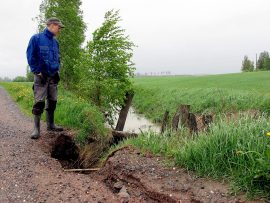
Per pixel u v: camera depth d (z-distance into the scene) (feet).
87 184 8.09
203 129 10.18
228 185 7.20
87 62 19.19
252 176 6.84
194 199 6.82
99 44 19.22
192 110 29.55
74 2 36.27
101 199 7.23
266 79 68.08
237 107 25.89
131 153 9.50
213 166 7.72
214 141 8.06
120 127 18.80
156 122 29.14
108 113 18.92
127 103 18.97
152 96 45.21
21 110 18.65
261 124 8.47
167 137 10.03
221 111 26.30
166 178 7.84
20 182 7.82
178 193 7.19
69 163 11.64
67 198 7.14
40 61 11.20
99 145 12.05
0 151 9.95
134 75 19.71
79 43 35.27
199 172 7.79
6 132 12.37
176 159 8.46
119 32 19.47
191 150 8.23
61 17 34.65
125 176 8.33
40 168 8.86
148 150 9.57
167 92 44.57
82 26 36.52
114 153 9.88
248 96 28.02
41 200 6.97
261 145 7.52
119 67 19.03
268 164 6.76
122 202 7.16
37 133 11.71
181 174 7.95
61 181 8.09
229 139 7.96
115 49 19.12
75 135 12.16
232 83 61.36
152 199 7.36
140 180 7.89
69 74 33.35
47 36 11.32
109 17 19.35
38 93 11.48
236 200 6.59
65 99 17.97
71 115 14.28
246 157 7.47
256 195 6.66
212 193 6.95
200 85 60.85
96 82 18.83
